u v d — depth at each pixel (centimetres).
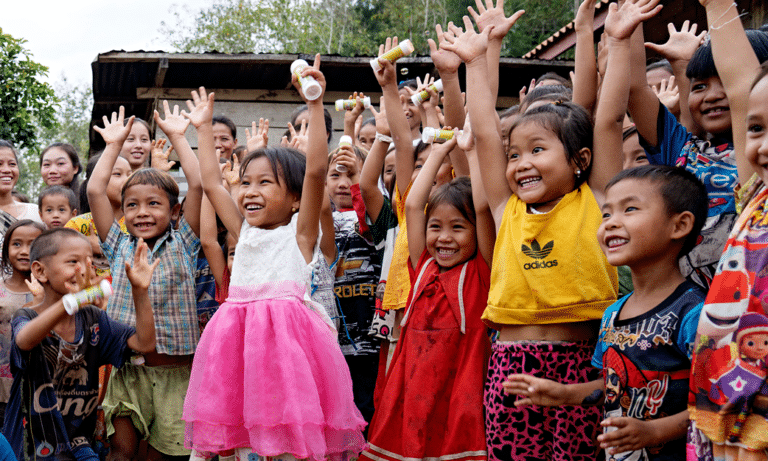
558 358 248
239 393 275
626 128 324
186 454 359
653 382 206
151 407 366
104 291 304
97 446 362
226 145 585
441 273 306
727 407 171
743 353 171
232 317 285
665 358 205
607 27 256
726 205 253
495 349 268
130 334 344
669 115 276
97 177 391
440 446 287
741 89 208
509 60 862
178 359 373
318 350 279
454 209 303
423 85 388
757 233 177
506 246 262
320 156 288
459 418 279
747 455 167
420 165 373
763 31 279
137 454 375
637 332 212
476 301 295
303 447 255
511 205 267
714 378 177
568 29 939
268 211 298
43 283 331
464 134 303
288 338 272
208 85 945
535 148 255
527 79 943
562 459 241
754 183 193
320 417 262
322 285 328
